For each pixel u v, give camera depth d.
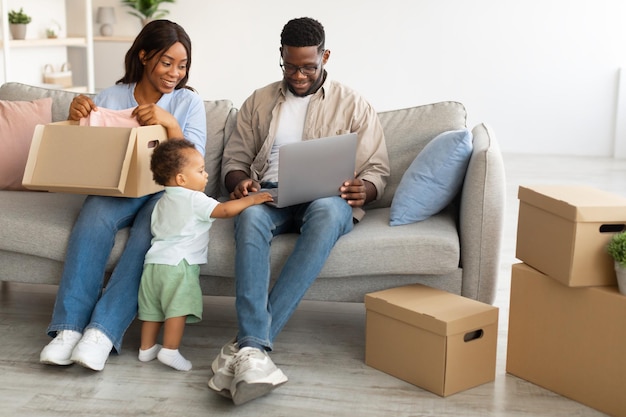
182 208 2.32
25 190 2.86
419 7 6.82
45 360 2.21
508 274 3.30
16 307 2.79
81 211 2.44
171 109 2.70
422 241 2.35
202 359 2.37
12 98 3.07
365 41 6.97
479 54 6.80
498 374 2.30
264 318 2.17
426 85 6.93
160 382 2.21
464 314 2.14
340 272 2.37
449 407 2.08
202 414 2.03
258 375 2.01
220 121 2.94
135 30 7.46
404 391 2.17
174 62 2.63
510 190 5.18
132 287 2.34
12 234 2.47
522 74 6.75
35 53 6.08
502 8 6.68
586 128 6.72
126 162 2.34
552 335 2.16
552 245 2.10
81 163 2.39
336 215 2.34
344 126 2.70
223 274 2.41
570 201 2.04
